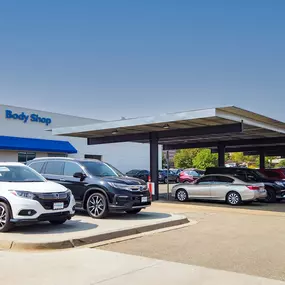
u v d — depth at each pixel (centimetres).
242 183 1805
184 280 611
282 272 669
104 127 1909
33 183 1002
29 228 1016
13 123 3131
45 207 944
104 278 616
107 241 911
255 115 1698
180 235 1012
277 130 2094
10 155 3097
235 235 1020
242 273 658
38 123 3328
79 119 3694
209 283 598
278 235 1025
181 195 1967
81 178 1270
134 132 2048
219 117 1559
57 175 1327
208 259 754
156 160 1992
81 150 3722
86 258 744
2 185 970
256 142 2517
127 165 4281
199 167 5791
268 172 2122
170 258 756
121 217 1266
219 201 1978
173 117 1644
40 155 3338
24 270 659
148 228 1074
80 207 1266
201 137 2358
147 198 1273
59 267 679
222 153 2648
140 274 640
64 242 837
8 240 827
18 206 920
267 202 1977
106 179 1238
